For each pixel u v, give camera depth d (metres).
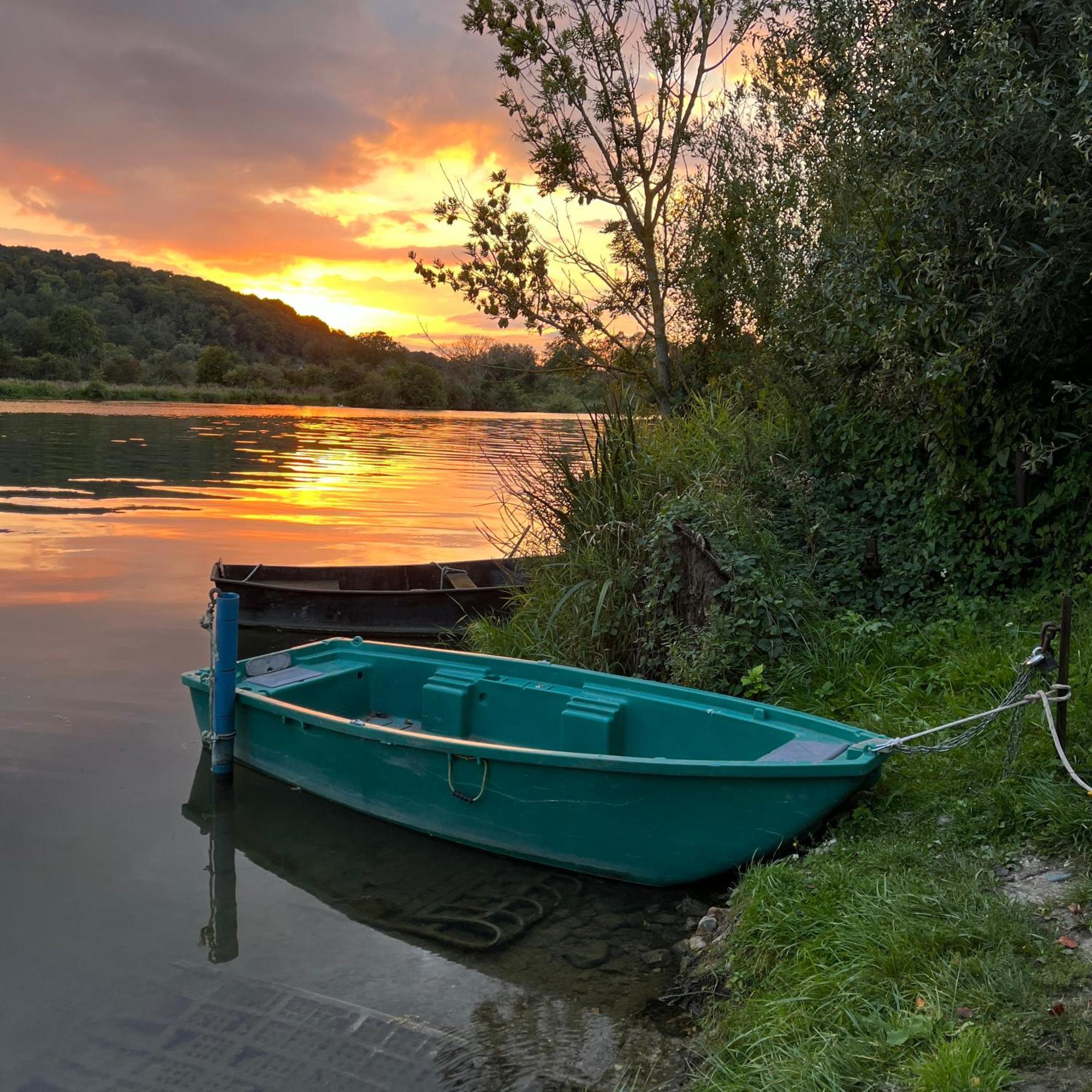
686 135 12.47
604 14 12.11
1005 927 3.65
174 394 81.31
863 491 8.48
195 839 5.98
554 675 6.88
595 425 8.55
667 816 5.16
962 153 6.34
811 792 4.86
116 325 129.12
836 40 8.83
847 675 6.61
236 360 99.06
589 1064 3.72
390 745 5.96
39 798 6.48
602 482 8.25
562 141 12.20
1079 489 6.62
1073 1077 2.87
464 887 5.38
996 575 7.07
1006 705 4.59
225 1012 4.17
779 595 7.02
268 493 22.38
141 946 4.73
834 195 9.23
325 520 18.55
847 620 7.18
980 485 7.06
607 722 6.18
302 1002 4.23
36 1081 3.69
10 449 30.17
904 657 6.75
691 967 4.38
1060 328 6.51
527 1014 4.09
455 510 20.28
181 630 10.76
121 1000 4.26
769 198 11.34
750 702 5.97
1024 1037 3.06
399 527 17.97
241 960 4.61
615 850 5.33
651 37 11.98
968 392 6.98
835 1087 3.04
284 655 7.46
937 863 4.28
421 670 7.40
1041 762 4.80
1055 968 3.39
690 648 7.03
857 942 3.78
